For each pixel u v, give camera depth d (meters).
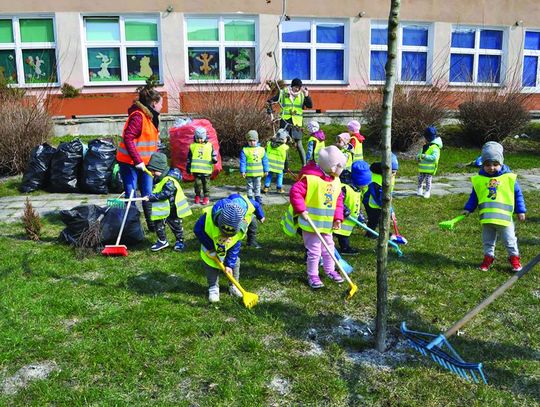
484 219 5.19
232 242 4.34
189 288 4.82
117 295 4.63
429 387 3.32
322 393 3.26
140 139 6.22
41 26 13.98
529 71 17.59
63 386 3.33
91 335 3.92
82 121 12.55
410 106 12.74
